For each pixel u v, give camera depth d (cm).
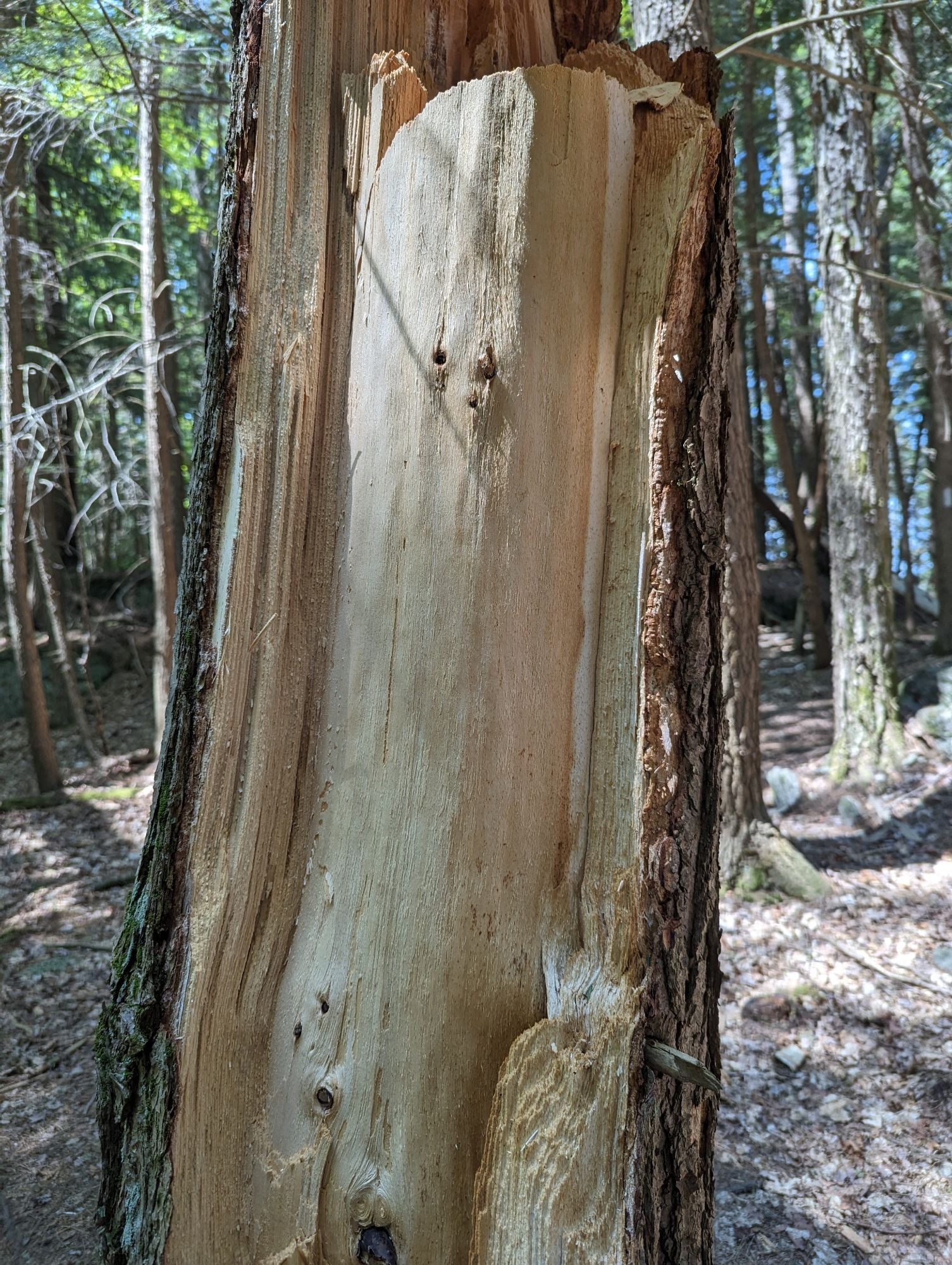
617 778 136
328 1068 135
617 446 140
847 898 504
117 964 142
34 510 939
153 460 789
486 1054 130
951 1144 315
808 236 1196
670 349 135
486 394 134
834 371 697
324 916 141
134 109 716
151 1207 131
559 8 178
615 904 132
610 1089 123
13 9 562
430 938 132
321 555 148
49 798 796
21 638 812
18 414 755
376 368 142
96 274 1056
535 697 135
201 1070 135
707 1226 142
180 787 140
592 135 134
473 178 134
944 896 502
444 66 160
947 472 902
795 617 1188
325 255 148
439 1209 128
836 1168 311
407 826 135
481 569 134
